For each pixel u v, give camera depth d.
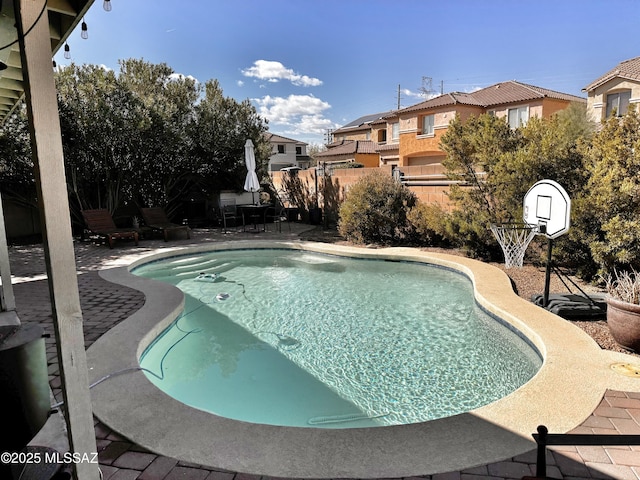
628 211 5.69
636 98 15.85
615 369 3.61
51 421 2.93
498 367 4.47
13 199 12.39
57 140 1.89
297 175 16.03
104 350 4.09
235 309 6.50
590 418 2.87
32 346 1.82
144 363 4.47
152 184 14.17
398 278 8.25
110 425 2.83
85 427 2.03
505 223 8.08
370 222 10.80
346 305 6.63
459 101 21.53
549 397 3.15
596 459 2.44
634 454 2.48
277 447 2.59
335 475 2.33
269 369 4.50
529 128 7.95
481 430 2.75
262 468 2.40
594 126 9.20
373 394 3.98
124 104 12.47
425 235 10.23
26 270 8.23
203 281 8.25
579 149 7.01
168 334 5.23
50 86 1.86
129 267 8.38
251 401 3.88
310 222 14.95
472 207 8.98
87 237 12.26
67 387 1.96
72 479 2.02
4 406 1.75
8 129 10.95
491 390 4.02
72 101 11.80
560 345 4.14
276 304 6.72
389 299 6.91
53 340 4.42
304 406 3.78
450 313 6.18
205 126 14.50
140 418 2.92
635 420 2.83
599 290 6.21
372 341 5.20
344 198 13.64
